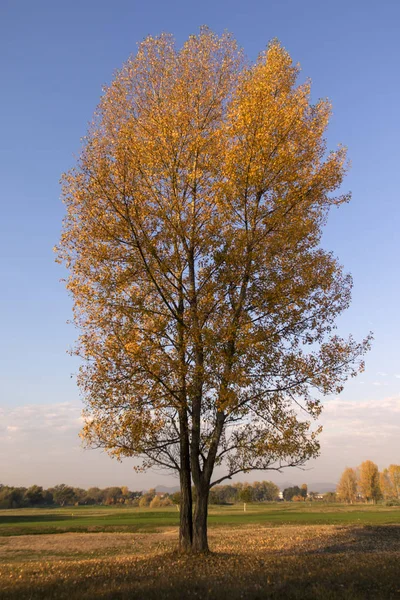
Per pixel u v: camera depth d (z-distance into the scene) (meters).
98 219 16.50
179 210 17.27
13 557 27.42
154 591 10.16
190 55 18.91
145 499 149.88
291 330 16.48
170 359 15.66
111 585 10.81
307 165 17.27
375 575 12.11
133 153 17.05
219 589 10.26
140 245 16.56
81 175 16.64
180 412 16.95
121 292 16.41
